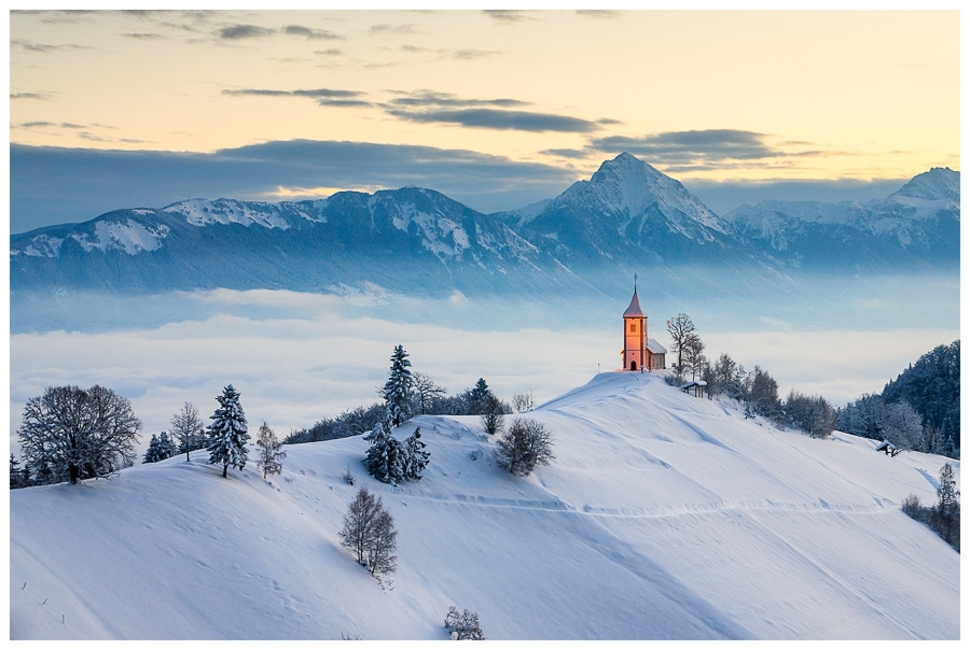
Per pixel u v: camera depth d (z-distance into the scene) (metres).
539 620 135.62
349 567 130.12
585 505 164.62
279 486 145.62
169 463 144.25
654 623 138.62
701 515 174.62
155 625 110.75
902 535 194.88
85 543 118.75
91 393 134.12
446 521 152.62
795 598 153.50
